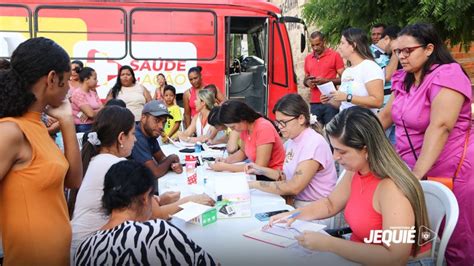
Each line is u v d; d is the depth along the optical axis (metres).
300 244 2.16
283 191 3.11
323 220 2.86
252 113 3.81
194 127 6.11
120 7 7.95
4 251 1.93
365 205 2.15
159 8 8.05
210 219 2.54
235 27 8.88
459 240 2.71
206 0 8.15
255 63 8.84
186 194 3.13
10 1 7.69
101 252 1.74
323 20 6.38
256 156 3.75
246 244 2.23
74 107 6.02
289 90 8.50
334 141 2.15
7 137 1.76
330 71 7.14
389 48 4.89
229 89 8.42
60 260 2.01
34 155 1.84
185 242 1.80
